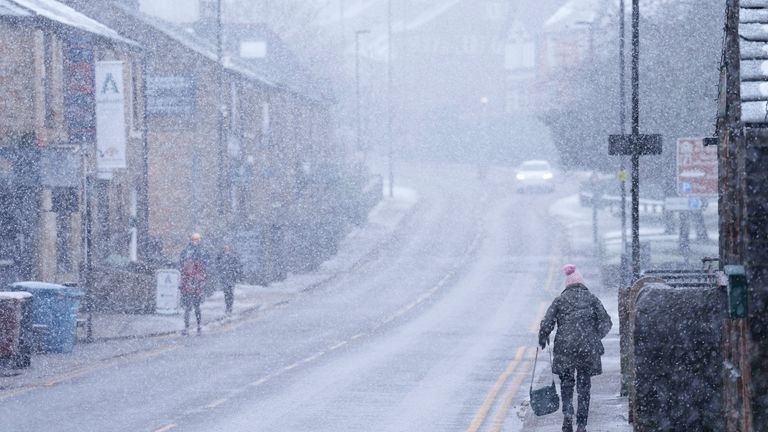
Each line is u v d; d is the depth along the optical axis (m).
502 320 76.25
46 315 55.69
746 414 17.19
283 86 141.00
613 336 64.75
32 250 72.12
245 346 60.47
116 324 69.62
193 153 107.38
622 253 90.00
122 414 37.22
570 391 31.41
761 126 17.02
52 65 75.38
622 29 89.25
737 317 16.91
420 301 90.94
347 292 99.81
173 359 54.16
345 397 41.34
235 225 115.12
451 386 44.41
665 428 24.08
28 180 69.88
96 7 101.81
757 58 17.66
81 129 71.62
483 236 148.25
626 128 117.94
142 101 95.06
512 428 34.53
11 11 70.12
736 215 18.05
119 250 87.88
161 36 105.62
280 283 105.38
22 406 39.09
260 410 38.12
